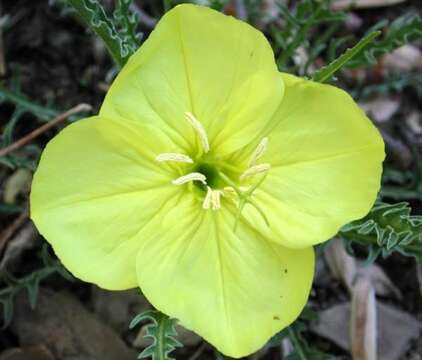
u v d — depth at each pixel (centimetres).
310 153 11
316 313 14
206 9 10
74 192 11
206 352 15
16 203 16
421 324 16
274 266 11
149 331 12
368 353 15
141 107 11
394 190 16
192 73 11
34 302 14
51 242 10
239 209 11
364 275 16
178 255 11
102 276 11
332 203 11
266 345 15
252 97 11
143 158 11
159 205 11
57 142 10
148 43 10
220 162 11
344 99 11
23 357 14
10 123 15
